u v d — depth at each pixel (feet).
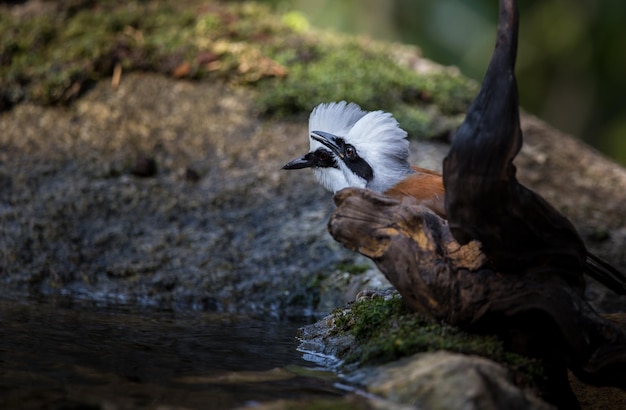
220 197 42.27
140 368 23.90
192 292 37.01
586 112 82.07
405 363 21.80
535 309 21.81
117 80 49.93
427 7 75.05
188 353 26.25
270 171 44.21
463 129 21.20
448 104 51.34
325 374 23.44
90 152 44.91
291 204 41.98
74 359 24.72
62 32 52.65
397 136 31.04
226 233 40.11
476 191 21.15
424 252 23.20
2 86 48.70
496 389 19.79
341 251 38.63
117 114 47.93
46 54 51.03
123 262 38.40
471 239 22.22
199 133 46.96
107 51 50.93
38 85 48.88
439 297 22.97
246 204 41.93
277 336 29.55
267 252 38.91
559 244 22.12
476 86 54.80
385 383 21.07
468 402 19.15
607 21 75.56
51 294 36.86
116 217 40.86
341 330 27.20
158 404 20.20
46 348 26.08
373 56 54.95
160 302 36.52
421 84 51.98
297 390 21.62
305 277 37.35
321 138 32.71
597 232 42.19
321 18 74.28
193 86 50.31
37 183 42.55
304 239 39.45
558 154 52.42
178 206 41.65
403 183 30.53
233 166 44.57
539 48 79.61
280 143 46.44
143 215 41.09
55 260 38.40
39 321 30.48
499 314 22.35
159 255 38.78
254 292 36.96
